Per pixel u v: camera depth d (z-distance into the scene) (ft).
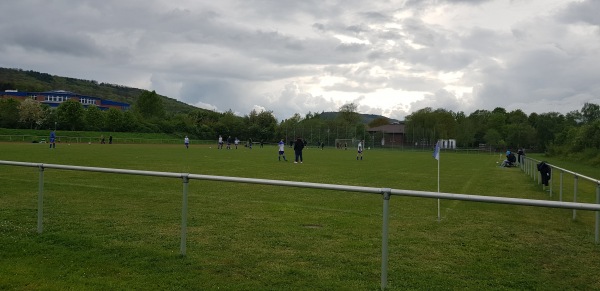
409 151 298.56
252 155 150.10
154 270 20.89
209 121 415.85
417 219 35.09
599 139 175.52
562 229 32.63
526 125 367.25
